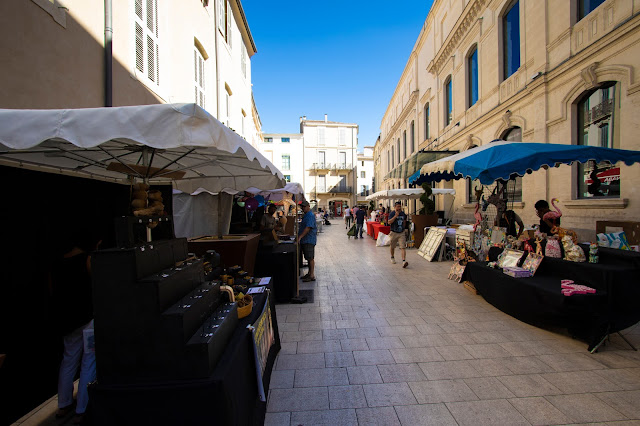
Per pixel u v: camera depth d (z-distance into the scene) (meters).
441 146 13.44
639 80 4.82
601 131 5.71
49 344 2.49
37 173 2.52
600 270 3.10
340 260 8.64
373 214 17.03
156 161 3.23
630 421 2.06
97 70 3.97
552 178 6.70
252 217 10.25
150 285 1.50
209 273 2.95
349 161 41.00
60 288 2.62
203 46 7.69
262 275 4.79
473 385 2.51
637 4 4.84
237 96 11.57
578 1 6.18
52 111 1.67
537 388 2.45
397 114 23.58
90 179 3.05
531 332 3.50
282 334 3.62
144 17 5.16
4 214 2.28
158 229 2.23
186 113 1.68
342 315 4.21
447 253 8.25
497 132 8.91
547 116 6.86
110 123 1.66
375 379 2.64
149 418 1.49
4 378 2.21
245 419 1.79
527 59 7.54
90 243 3.04
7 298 2.28
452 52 12.17
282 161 40.47
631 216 5.00
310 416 2.20
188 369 1.51
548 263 3.87
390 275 6.57
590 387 2.45
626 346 3.11
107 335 1.53
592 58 5.67
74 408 2.36
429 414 2.19
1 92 2.70
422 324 3.82
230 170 3.98
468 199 11.06
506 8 8.70
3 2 2.70
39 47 3.09
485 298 4.54
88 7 3.81
